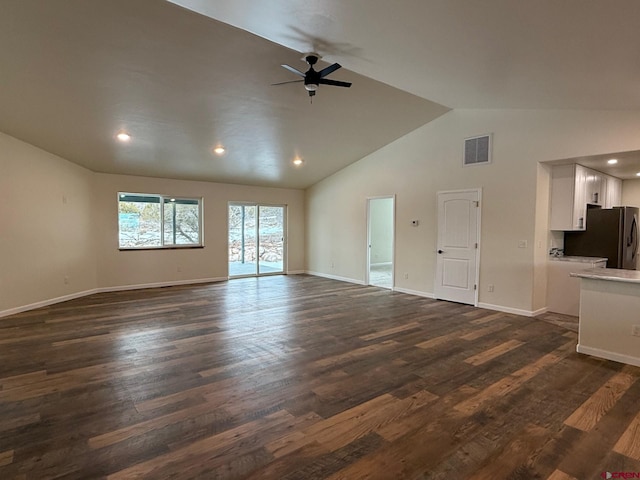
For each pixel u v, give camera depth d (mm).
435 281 6238
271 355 3553
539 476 1862
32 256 5379
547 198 5211
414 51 3037
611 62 2701
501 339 4074
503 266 5340
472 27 2418
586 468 1925
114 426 2303
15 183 5082
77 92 4051
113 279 6898
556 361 3424
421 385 2912
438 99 4977
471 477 1854
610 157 4574
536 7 2020
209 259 8047
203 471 1885
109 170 6668
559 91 3797
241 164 7039
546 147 4863
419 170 6430
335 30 2742
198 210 7953
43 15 2871
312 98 4848
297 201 9289
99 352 3611
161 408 2531
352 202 7875
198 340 3994
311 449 2080
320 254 8875
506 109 5234
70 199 6094
